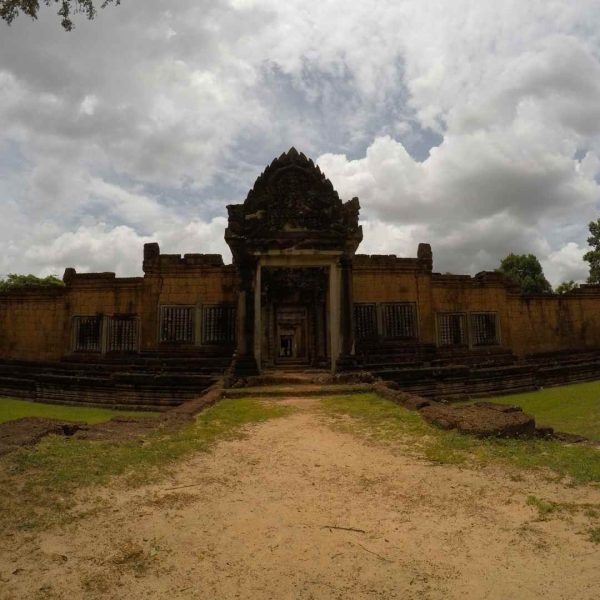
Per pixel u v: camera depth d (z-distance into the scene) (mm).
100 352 24359
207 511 5777
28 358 26047
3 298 26781
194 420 11070
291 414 12078
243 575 4305
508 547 4742
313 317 25359
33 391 23922
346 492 6449
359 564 4484
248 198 18688
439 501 6008
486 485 6477
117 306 24547
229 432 10000
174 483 6762
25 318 26422
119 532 5141
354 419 11219
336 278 18375
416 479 6863
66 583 4141
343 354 18047
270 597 3961
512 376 24078
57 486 6277
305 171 18688
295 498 6238
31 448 7848
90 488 6328
